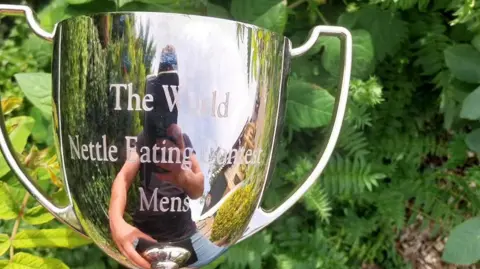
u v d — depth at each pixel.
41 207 0.62
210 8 0.66
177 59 0.46
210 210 0.48
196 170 0.47
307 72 0.70
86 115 0.48
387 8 0.70
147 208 0.47
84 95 0.48
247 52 0.48
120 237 0.48
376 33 0.70
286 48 0.53
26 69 0.72
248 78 0.48
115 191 0.47
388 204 0.75
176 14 0.46
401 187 0.77
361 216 0.78
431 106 0.78
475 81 0.67
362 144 0.71
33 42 0.72
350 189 0.73
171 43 0.46
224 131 0.47
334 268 0.73
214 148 0.47
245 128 0.49
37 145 0.71
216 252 0.52
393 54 0.72
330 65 0.67
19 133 0.62
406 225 0.81
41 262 0.61
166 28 0.46
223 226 0.50
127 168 0.47
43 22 0.68
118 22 0.46
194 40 0.46
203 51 0.46
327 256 0.73
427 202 0.77
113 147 0.47
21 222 0.69
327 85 0.70
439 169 0.79
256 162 0.51
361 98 0.68
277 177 0.71
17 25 0.72
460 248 0.65
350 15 0.69
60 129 0.50
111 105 0.46
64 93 0.49
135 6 0.66
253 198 0.52
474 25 0.66
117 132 0.46
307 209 0.71
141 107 0.46
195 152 0.47
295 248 0.72
